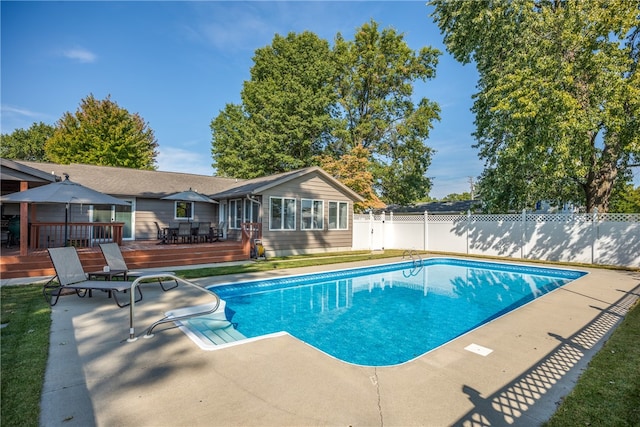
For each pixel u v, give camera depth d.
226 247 13.80
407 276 12.93
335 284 11.38
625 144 11.75
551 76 12.30
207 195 18.69
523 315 6.40
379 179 29.28
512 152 13.96
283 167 28.31
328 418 2.94
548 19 12.82
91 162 29.52
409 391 3.43
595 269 12.39
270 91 28.61
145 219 17.02
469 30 16.94
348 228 19.27
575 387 3.53
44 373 3.75
